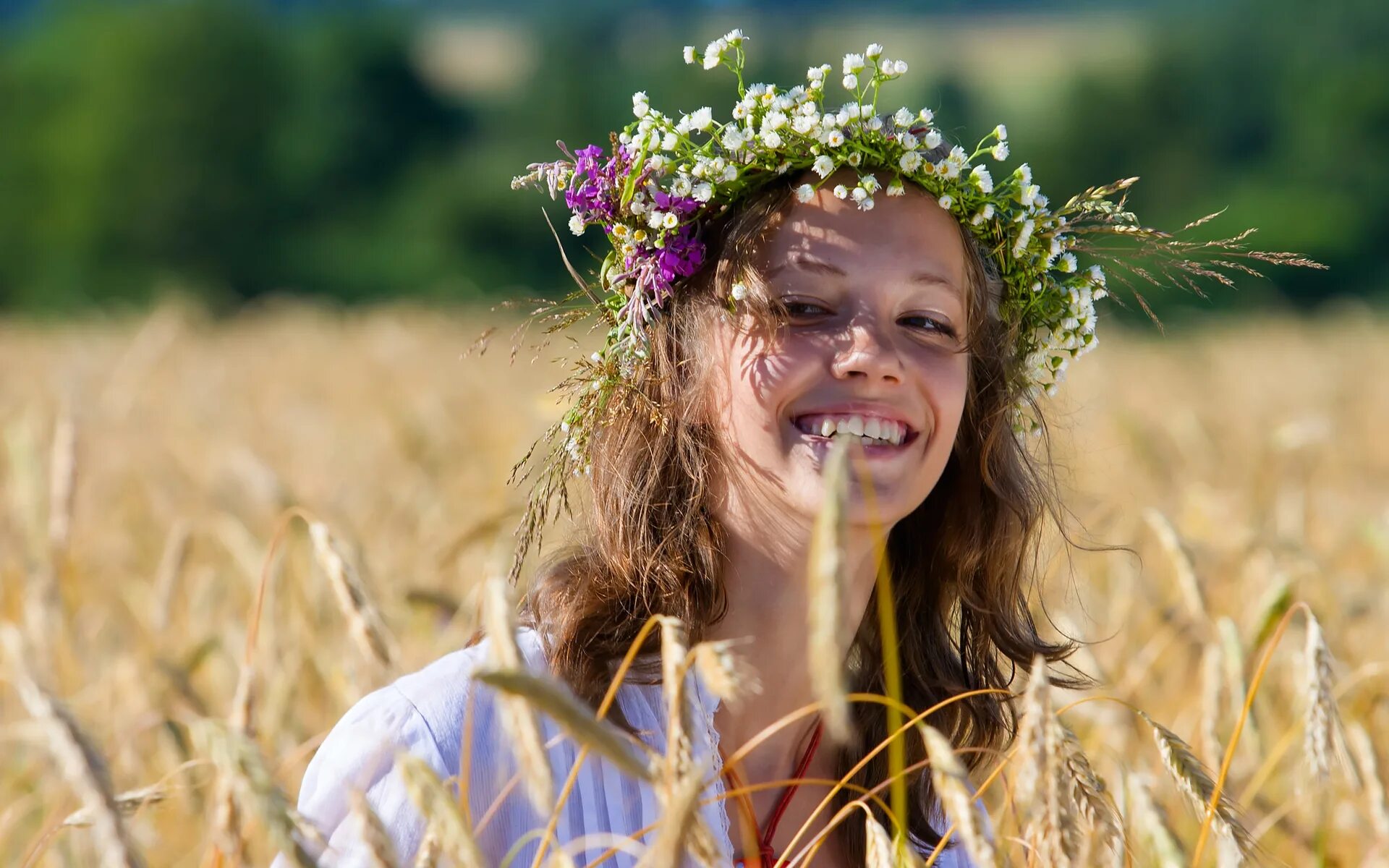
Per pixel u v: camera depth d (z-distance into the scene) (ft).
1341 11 200.13
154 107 217.15
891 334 8.05
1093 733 11.76
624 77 238.68
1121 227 9.07
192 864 10.68
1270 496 23.24
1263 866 10.11
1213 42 202.59
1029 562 12.52
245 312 75.66
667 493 8.18
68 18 228.63
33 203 218.59
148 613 15.58
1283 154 195.52
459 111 236.84
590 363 8.64
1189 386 47.11
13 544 16.75
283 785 10.85
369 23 231.91
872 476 7.85
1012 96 223.92
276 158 220.02
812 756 8.70
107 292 212.23
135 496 22.58
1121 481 22.79
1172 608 13.38
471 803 7.35
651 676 7.89
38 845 8.41
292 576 14.14
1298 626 13.48
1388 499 26.20
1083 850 6.63
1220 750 10.13
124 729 11.39
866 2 340.39
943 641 9.62
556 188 8.64
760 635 8.17
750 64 237.86
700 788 5.29
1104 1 330.54
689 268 8.34
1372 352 64.44
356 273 211.20
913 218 8.23
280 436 32.01
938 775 5.54
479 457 25.63
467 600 12.25
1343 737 7.37
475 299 86.89
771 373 7.91
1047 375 9.78
